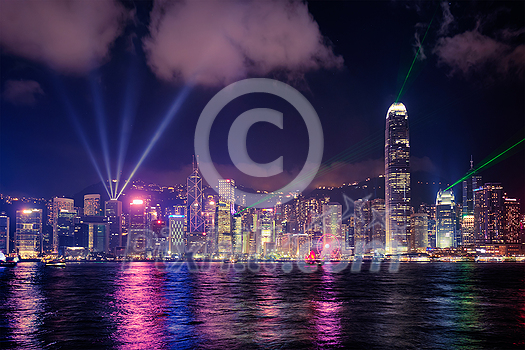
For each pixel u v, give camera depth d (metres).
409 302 107.75
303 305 101.12
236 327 71.81
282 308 95.75
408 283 176.25
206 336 64.62
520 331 69.69
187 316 83.88
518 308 97.19
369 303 105.31
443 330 70.25
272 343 60.59
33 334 66.19
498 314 87.81
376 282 180.88
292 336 64.88
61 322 77.06
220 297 119.19
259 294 127.75
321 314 86.56
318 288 149.38
